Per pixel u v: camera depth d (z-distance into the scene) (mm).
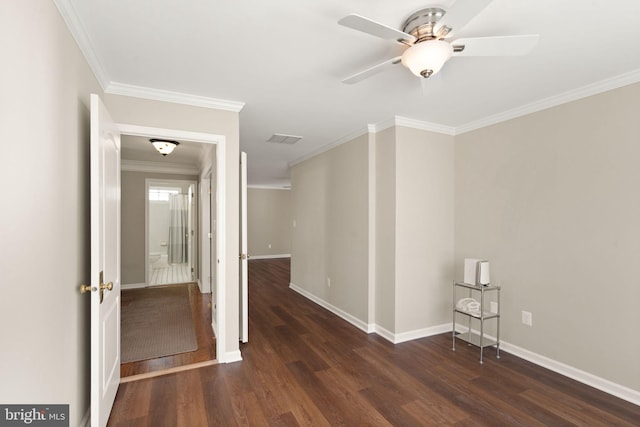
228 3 1476
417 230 3332
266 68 2143
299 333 3467
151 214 9688
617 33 1713
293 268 5656
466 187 3410
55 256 1408
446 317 3537
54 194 1394
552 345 2623
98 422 1674
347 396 2236
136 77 2271
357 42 1824
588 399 2203
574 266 2488
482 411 2070
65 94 1521
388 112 3041
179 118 2607
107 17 1575
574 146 2490
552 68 2117
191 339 3291
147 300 4871
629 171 2193
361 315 3625
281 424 1930
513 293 2932
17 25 1064
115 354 2178
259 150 4762
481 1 1246
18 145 1079
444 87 2438
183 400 2172
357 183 3719
